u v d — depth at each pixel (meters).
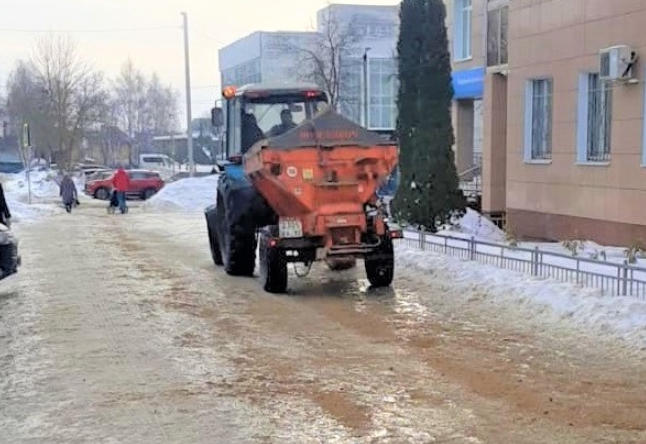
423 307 10.06
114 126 85.81
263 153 10.96
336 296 11.09
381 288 11.45
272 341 8.50
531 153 18.64
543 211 17.94
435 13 15.58
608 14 15.48
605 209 15.77
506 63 22.25
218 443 5.54
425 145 15.53
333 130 11.15
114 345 8.45
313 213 11.19
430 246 13.68
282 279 11.33
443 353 7.76
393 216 15.70
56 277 13.53
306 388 6.76
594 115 16.44
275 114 13.73
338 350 8.03
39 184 50.91
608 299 8.83
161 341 8.59
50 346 8.48
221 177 14.11
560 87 17.16
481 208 23.44
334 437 5.59
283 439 5.58
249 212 12.92
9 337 9.01
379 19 59.84
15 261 12.18
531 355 7.57
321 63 47.72
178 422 5.98
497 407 6.14
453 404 6.24
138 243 19.02
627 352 7.49
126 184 31.05
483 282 10.71
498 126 23.03
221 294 11.50
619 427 5.66
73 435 5.77
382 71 58.72
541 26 17.78
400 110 15.81
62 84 58.88
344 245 11.27
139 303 10.89
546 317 8.97
